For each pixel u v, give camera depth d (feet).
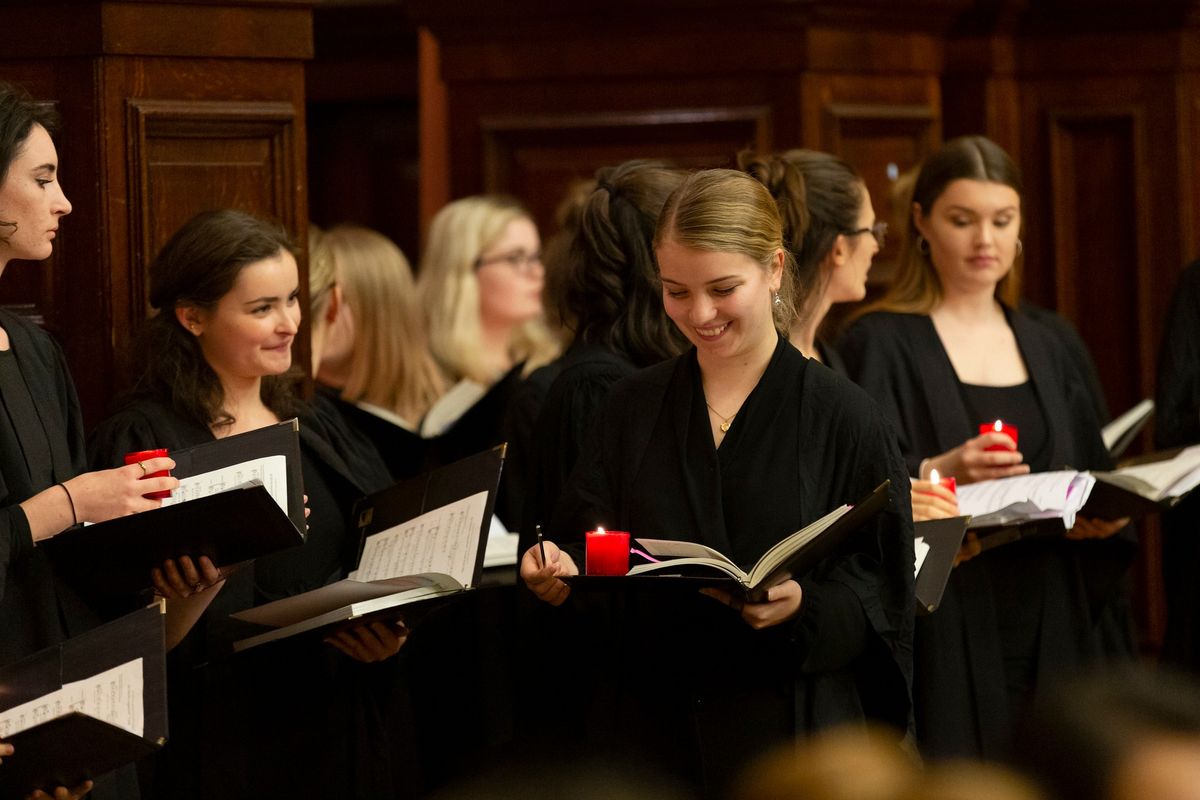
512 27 28.35
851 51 28.17
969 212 19.36
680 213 13.03
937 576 15.23
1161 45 30.55
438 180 30.66
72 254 17.02
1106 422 21.95
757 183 13.41
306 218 18.35
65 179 17.04
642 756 13.50
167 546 12.91
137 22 16.99
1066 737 4.82
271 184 18.04
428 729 18.39
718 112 27.91
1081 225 31.32
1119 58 30.76
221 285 15.40
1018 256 20.57
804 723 13.16
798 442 13.32
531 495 15.83
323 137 36.22
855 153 28.40
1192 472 18.07
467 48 28.76
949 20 29.63
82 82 16.90
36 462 13.46
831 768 4.85
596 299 15.98
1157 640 30.73
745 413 13.46
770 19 27.43
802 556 12.10
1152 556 30.78
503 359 27.32
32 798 11.73
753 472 13.29
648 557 12.82
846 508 12.20
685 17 27.76
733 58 27.78
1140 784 4.64
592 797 4.89
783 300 14.12
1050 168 31.17
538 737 15.29
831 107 27.91
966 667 18.16
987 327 19.76
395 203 36.11
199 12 17.37
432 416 23.15
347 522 16.44
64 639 13.19
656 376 14.03
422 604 14.03
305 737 15.79
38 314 17.01
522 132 28.68
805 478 13.21
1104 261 31.22
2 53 17.06
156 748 11.33
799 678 13.20
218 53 17.51
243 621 14.17
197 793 15.19
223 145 17.76
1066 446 19.07
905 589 13.44
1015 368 19.52
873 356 19.36
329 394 20.49
